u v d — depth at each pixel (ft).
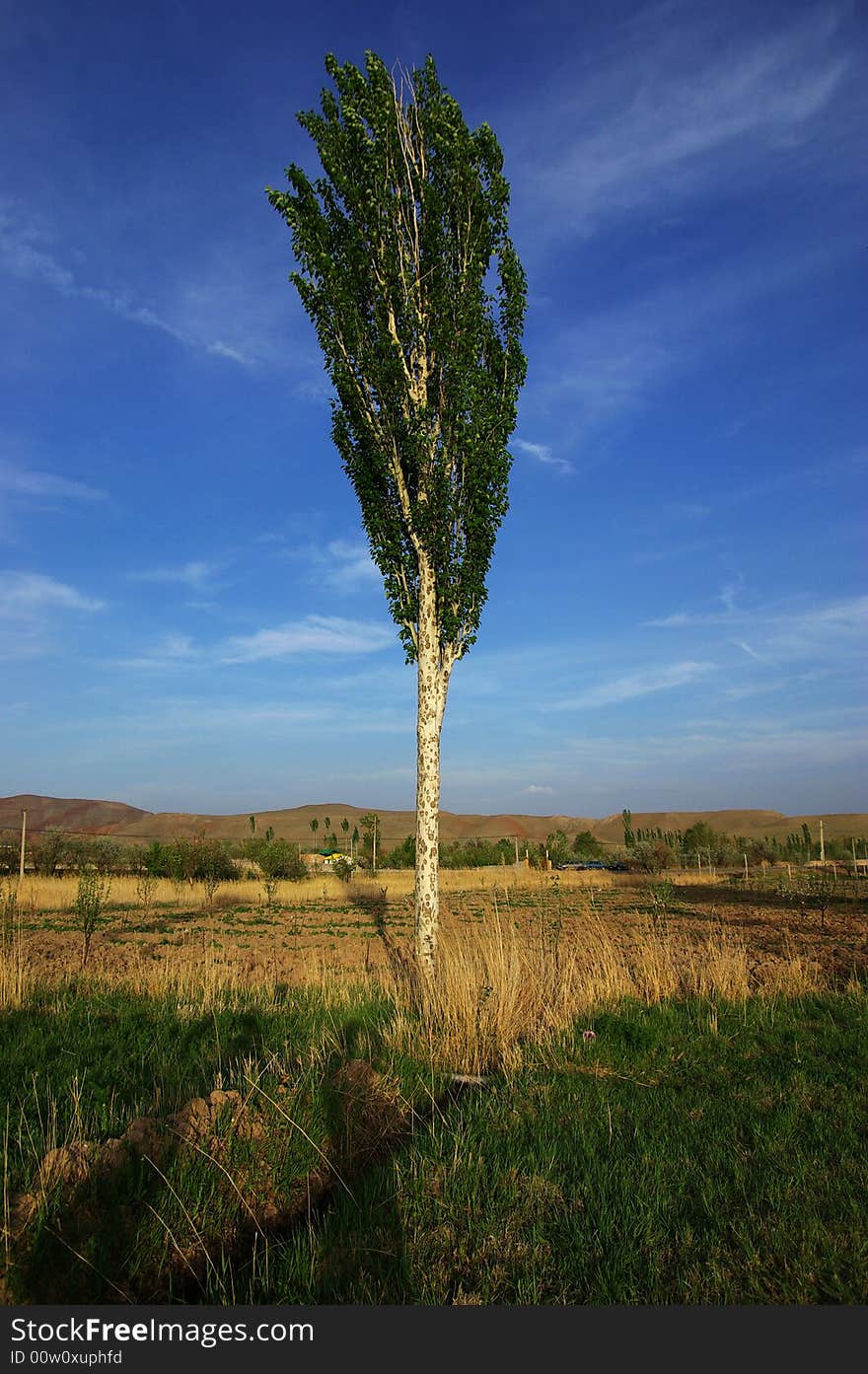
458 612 39.83
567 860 244.01
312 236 39.11
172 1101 20.20
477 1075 24.86
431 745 38.17
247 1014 30.94
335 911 106.73
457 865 230.89
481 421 38.78
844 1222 14.97
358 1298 12.68
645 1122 20.24
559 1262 13.67
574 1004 31.89
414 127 39.70
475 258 39.04
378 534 39.65
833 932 70.23
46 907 104.47
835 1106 21.26
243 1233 15.11
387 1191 16.07
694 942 60.18
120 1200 14.55
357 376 39.88
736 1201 15.89
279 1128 17.92
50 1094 20.33
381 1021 30.01
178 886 133.39
